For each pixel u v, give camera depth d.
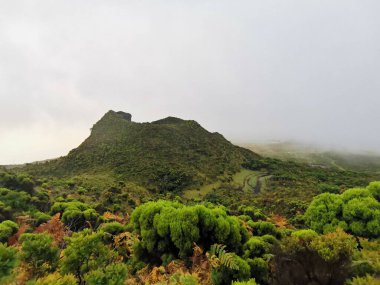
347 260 5.72
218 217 12.36
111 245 12.64
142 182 65.56
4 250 5.10
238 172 96.31
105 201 40.16
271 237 13.98
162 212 12.32
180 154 92.44
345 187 76.88
